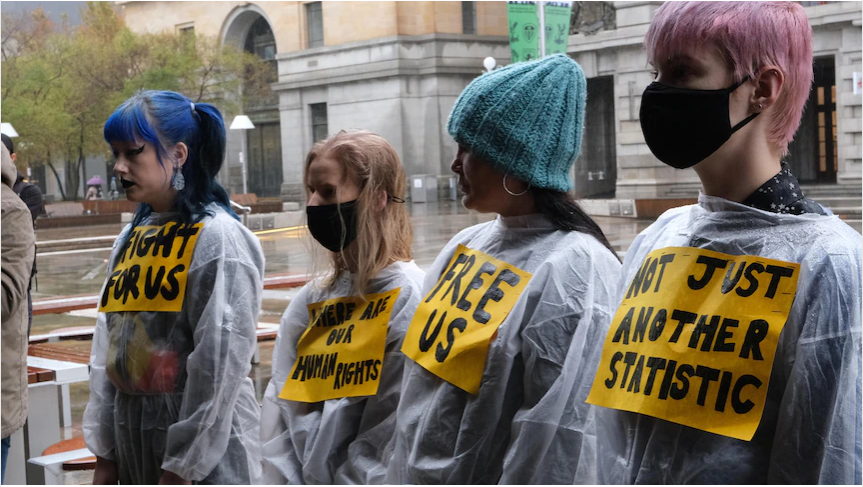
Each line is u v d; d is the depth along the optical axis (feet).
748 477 5.35
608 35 95.81
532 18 71.82
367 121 126.21
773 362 5.31
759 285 5.43
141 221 10.04
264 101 142.10
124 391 9.41
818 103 82.99
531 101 7.38
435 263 8.48
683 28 5.50
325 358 9.01
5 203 9.98
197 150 9.52
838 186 77.36
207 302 9.04
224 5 138.72
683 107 5.52
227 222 9.31
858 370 5.13
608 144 112.27
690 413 5.48
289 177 136.46
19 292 10.01
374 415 8.57
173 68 123.75
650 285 6.01
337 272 9.34
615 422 6.08
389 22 122.42
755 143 5.55
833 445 5.08
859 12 75.25
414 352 7.88
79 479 15.14
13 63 117.08
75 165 128.77
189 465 8.77
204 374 8.86
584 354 6.99
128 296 9.39
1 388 10.01
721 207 5.74
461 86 123.75
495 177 7.54
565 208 7.55
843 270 5.18
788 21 5.43
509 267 7.53
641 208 66.74
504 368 7.20
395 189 9.07
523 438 6.91
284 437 9.26
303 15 133.59
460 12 123.24
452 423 7.38
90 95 120.98
